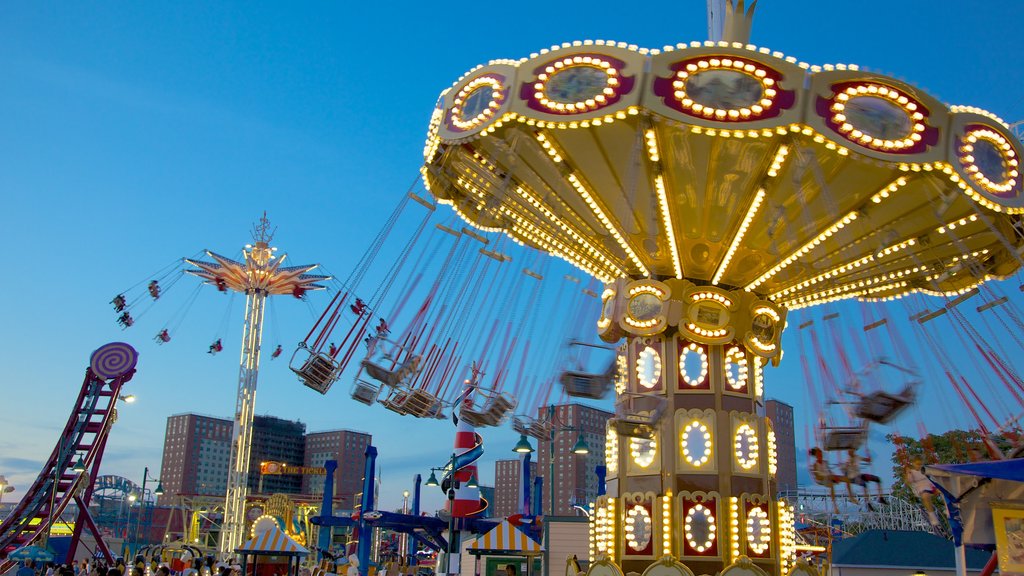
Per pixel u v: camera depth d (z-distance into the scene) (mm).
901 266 23453
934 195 19609
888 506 51219
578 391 21719
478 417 22500
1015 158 19125
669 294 22359
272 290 61375
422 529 50125
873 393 20734
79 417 41688
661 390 22203
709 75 17859
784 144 18094
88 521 40375
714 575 20391
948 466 14625
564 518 30828
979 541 14492
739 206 20656
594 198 20875
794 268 22938
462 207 24422
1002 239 20078
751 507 21266
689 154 19016
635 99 17703
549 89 18531
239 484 57938
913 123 18016
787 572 21328
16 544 39094
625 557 21375
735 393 22219
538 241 24609
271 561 26188
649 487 21547
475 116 19625
